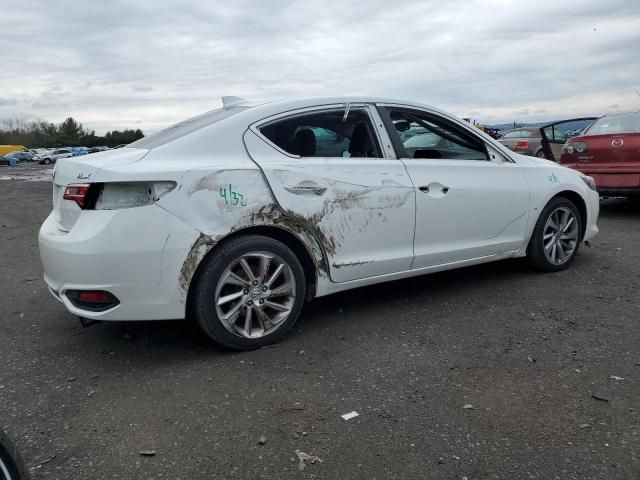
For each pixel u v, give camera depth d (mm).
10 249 6781
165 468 2252
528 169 4629
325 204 3484
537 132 14930
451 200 4055
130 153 3252
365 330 3688
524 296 4312
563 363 3141
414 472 2205
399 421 2570
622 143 7336
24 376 3098
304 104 3645
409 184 3832
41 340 3633
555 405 2688
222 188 3156
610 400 2725
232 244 3211
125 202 2977
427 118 4145
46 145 105938
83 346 3518
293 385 2932
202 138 3283
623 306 4047
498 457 2291
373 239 3723
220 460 2299
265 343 3426
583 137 7746
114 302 3006
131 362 3260
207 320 3203
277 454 2334
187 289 3121
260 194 3256
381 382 2953
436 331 3648
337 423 2562
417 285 4656
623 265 5164
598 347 3348
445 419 2580
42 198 14062
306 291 3678
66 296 3113
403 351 3344
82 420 2619
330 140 3697
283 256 3379
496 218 4363
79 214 3037
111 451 2371
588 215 5137
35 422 2611
